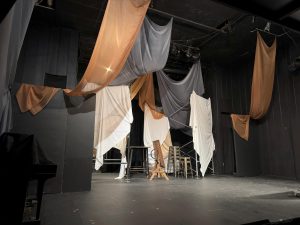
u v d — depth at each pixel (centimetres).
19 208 174
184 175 674
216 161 729
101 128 538
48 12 495
